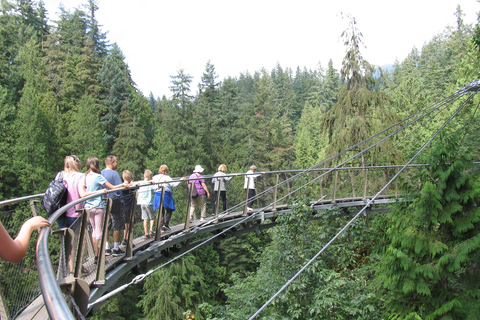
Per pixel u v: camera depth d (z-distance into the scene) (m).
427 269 5.89
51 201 4.19
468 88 9.61
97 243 5.09
